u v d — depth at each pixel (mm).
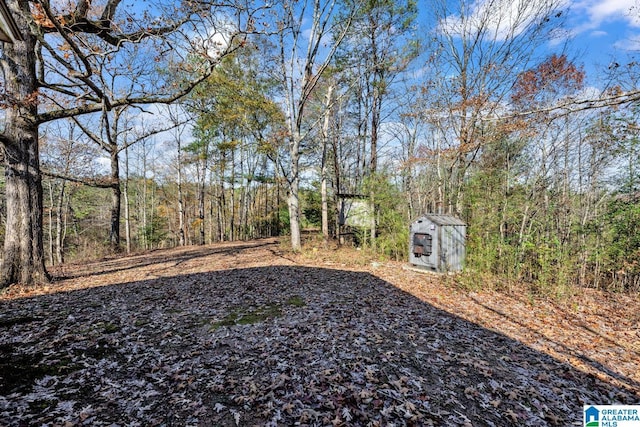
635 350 4230
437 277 7984
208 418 2465
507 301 6234
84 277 7469
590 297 6719
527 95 9641
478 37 10562
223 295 5996
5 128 6414
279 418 2477
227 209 29000
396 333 4355
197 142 19375
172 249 14914
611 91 3758
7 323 4277
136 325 4379
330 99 14172
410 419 2529
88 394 2730
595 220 8367
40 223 6633
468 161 10938
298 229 12547
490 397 2955
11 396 2611
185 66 7188
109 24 6738
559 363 3785
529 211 9203
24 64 6250
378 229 12164
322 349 3721
